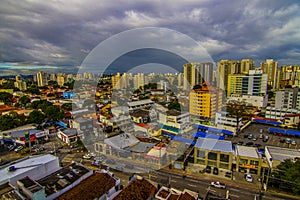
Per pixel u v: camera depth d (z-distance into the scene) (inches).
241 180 901.8
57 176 697.6
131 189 638.5
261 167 947.3
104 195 628.4
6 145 1344.7
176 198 627.8
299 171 780.6
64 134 1382.9
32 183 602.9
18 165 761.0
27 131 1397.6
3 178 653.3
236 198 767.7
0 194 571.8
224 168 992.2
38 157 850.8
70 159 1114.1
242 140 1428.4
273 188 834.2
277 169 845.2
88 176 725.9
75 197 591.8
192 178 911.0
